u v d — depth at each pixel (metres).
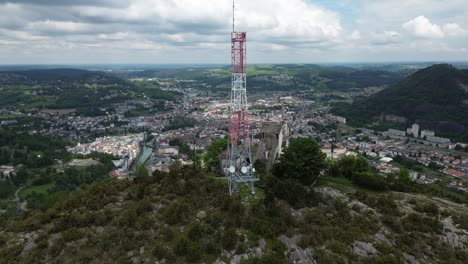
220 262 65.94
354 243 74.69
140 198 85.62
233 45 92.00
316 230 75.88
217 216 74.81
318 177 111.75
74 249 66.56
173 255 65.81
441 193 118.06
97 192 90.81
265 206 81.88
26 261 63.94
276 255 68.12
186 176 94.25
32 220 78.88
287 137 138.25
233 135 94.50
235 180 86.50
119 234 69.44
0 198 197.25
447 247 79.31
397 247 76.25
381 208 89.88
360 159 118.25
